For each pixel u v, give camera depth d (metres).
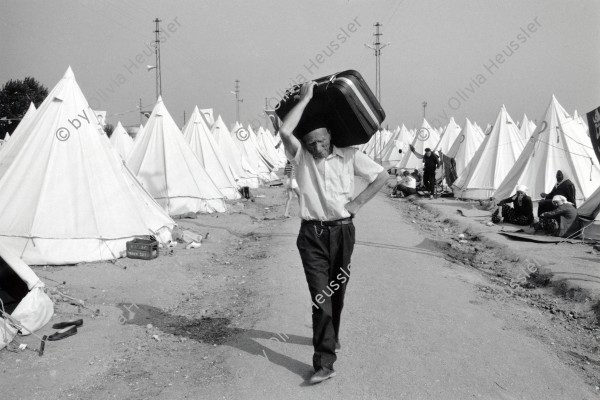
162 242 10.61
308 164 4.47
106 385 4.50
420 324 5.93
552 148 16.20
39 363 4.84
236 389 4.39
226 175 19.80
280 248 10.58
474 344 5.38
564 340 5.68
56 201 9.01
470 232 12.80
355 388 4.38
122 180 10.27
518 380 4.57
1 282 6.08
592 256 9.30
